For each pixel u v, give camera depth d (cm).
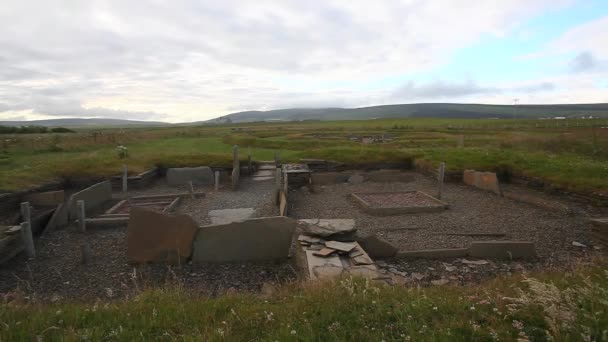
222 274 714
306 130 5622
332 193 1456
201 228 757
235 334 345
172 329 370
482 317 348
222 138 3856
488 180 1391
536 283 367
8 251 780
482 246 767
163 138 3859
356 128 5916
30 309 444
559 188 1262
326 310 375
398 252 761
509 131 4209
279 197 1242
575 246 824
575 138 2189
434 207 1141
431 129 4994
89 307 446
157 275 712
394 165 1883
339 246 662
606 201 1086
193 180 1650
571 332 300
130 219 759
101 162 1689
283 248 770
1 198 1059
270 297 473
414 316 354
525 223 995
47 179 1391
